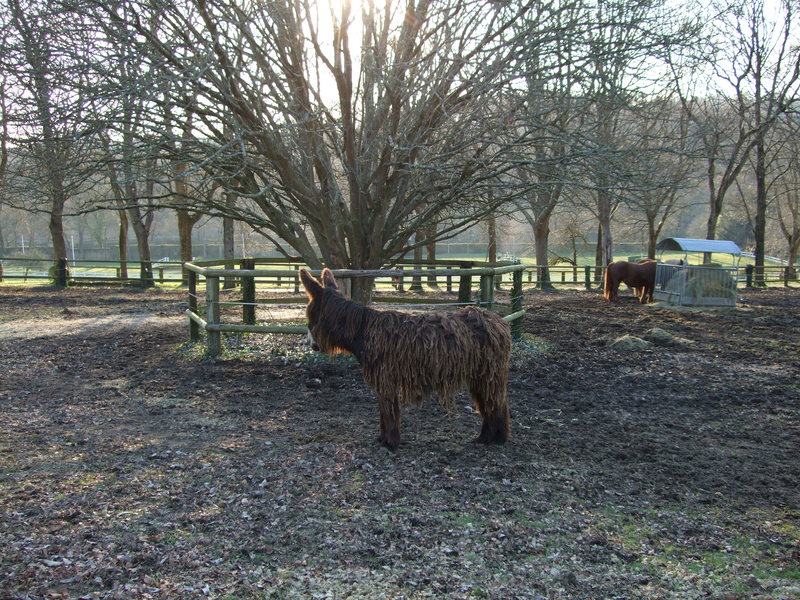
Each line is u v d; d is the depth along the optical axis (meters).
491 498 4.32
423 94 8.16
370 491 4.37
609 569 3.44
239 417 6.18
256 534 3.72
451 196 8.08
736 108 25.03
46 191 7.62
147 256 23.41
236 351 9.14
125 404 6.63
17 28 6.77
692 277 16.41
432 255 20.92
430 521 3.94
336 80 7.67
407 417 6.23
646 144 9.20
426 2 7.70
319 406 6.60
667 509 4.25
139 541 3.57
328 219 8.77
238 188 8.99
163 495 4.24
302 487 4.41
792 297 20.52
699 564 3.52
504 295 19.72
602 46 7.44
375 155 8.65
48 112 6.77
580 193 8.52
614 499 4.39
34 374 8.02
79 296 18.31
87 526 3.74
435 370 4.86
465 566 3.41
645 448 5.47
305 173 8.99
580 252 40.81
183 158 7.88
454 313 5.10
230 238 21.62
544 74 8.04
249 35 7.22
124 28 7.07
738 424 6.29
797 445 5.65
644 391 7.55
